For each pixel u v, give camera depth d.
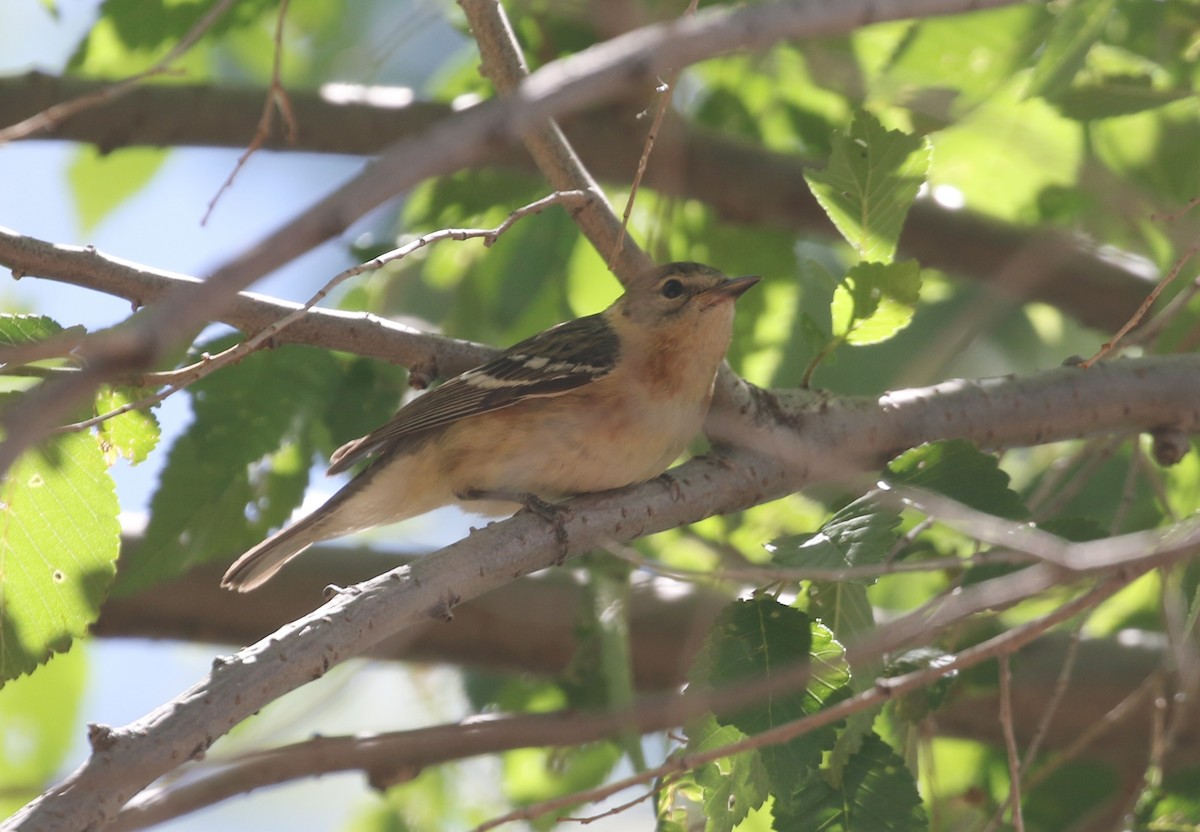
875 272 9.59
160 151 16.11
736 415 10.08
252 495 11.26
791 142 15.34
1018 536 7.69
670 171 12.95
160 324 3.64
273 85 9.16
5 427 3.70
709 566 13.02
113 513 8.99
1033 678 12.59
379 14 16.52
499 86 8.68
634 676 13.07
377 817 13.96
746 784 7.81
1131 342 10.61
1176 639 9.16
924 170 9.65
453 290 14.66
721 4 11.84
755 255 14.68
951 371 15.82
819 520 12.66
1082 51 9.96
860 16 5.04
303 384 11.09
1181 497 12.84
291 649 7.14
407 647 13.09
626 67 4.45
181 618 13.21
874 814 8.11
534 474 11.16
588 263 14.70
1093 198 12.96
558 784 13.65
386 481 11.59
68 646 9.01
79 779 6.27
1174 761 11.87
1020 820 7.75
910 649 9.02
